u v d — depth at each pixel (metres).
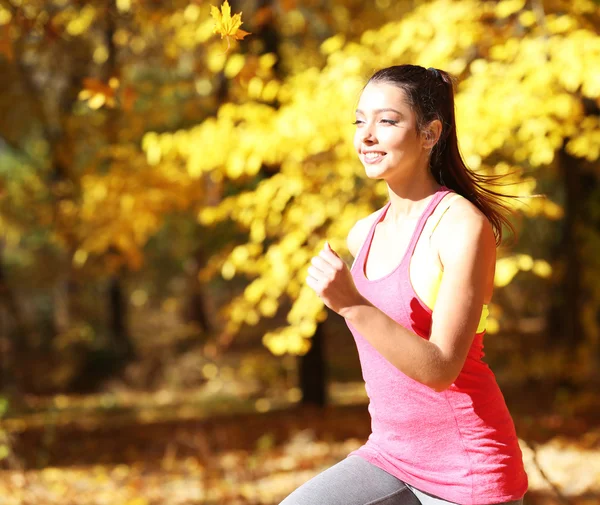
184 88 9.95
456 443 2.38
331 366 20.02
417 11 7.24
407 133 2.40
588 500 6.34
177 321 26.92
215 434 9.94
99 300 23.45
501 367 15.19
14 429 10.14
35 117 13.27
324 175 6.91
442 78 2.50
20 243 21.92
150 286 27.03
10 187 13.09
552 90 6.27
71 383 18.84
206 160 6.79
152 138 7.07
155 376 19.44
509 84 6.04
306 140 6.52
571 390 12.92
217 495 6.79
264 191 6.90
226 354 20.88
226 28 3.04
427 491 2.42
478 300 2.25
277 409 12.92
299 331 6.41
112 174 8.93
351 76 6.66
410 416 2.41
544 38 6.16
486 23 6.72
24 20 5.07
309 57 10.43
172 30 8.55
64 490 7.14
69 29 8.59
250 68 5.36
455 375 2.20
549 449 8.56
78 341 19.97
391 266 2.44
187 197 9.04
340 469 2.49
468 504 2.37
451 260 2.28
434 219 2.35
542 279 14.34
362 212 6.70
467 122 5.86
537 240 14.81
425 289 2.33
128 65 10.14
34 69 12.09
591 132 6.43
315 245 6.83
